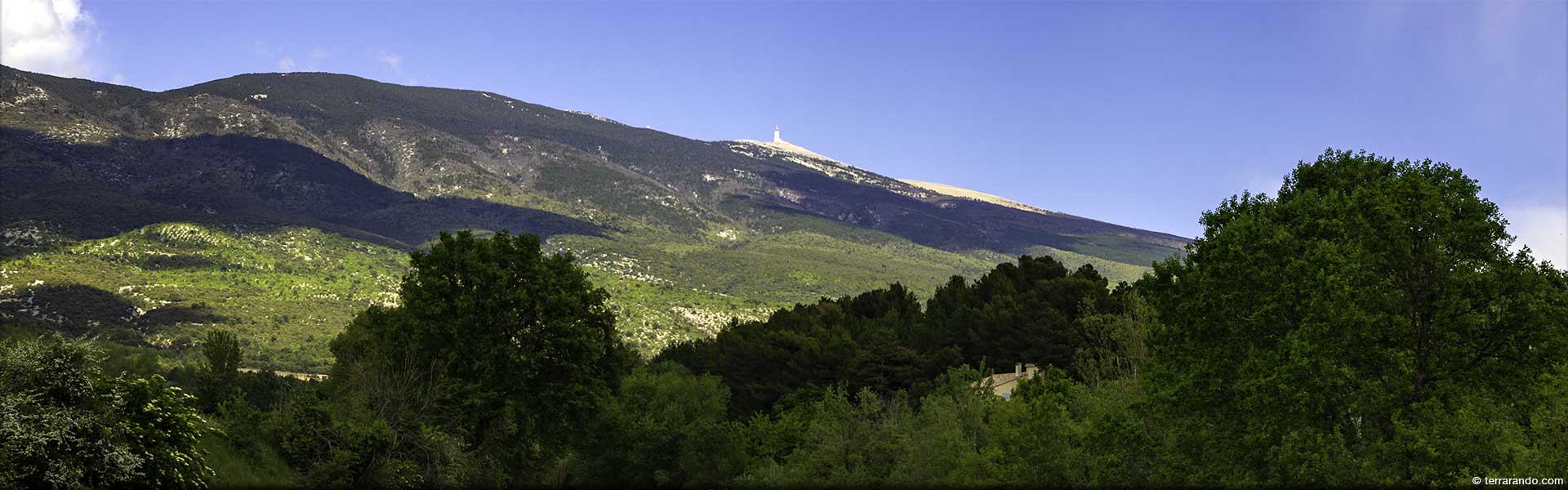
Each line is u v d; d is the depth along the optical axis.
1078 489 40.25
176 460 19.33
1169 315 36.66
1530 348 29.88
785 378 104.62
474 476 42.84
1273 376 29.94
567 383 51.97
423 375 41.94
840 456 56.09
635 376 80.12
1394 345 30.38
